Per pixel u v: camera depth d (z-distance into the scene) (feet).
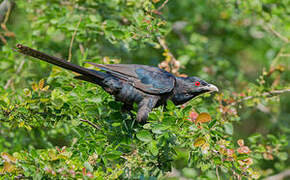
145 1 35.27
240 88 44.29
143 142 26.91
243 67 55.93
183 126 25.75
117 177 27.32
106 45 45.03
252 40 57.16
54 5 42.52
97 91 30.07
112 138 27.53
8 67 42.32
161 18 37.78
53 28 41.88
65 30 39.34
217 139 26.11
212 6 53.72
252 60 59.21
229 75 50.57
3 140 39.58
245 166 26.45
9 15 44.21
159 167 27.76
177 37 53.36
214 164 26.40
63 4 43.78
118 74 29.14
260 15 46.42
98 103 28.60
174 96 30.91
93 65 29.22
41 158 26.20
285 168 47.37
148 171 27.76
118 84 28.91
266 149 37.68
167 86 29.58
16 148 38.91
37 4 42.70
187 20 53.21
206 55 51.98
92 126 28.30
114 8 42.80
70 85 31.91
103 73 29.01
